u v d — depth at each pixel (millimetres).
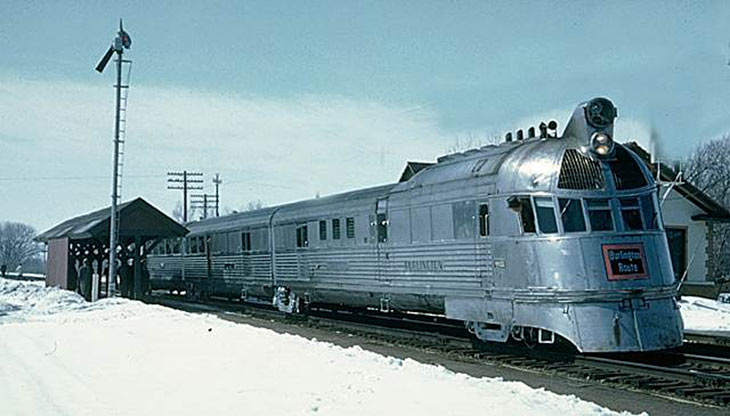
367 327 19734
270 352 13359
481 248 14383
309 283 22484
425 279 16359
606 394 10398
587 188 13023
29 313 23875
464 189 14961
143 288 33000
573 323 12398
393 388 9586
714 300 29344
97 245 32281
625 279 12508
